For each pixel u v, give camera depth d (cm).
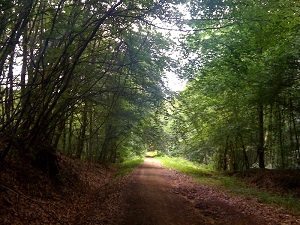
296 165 2230
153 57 1445
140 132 3067
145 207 1174
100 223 924
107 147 3362
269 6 1137
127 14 1112
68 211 1070
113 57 1463
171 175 2575
